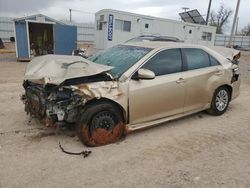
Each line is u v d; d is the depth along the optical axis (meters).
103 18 17.38
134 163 3.73
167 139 4.57
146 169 3.59
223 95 5.93
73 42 17.88
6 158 3.73
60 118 3.99
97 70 4.06
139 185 3.22
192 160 3.88
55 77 3.91
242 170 3.65
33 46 18.11
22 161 3.67
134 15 17.91
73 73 3.92
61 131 4.70
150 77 4.29
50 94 3.97
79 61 4.25
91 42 36.03
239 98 7.76
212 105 5.75
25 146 4.11
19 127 4.84
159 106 4.69
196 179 3.39
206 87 5.44
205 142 4.51
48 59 4.49
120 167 3.62
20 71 11.98
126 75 4.30
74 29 17.72
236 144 4.48
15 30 15.98
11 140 4.30
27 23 16.19
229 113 6.18
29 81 4.38
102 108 4.07
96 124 4.10
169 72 4.83
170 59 4.89
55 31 17.17
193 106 5.32
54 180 3.27
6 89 7.93
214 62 5.70
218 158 3.96
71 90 3.87
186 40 21.55
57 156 3.84
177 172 3.54
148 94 4.47
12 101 6.55
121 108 4.27
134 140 4.48
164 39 13.11
